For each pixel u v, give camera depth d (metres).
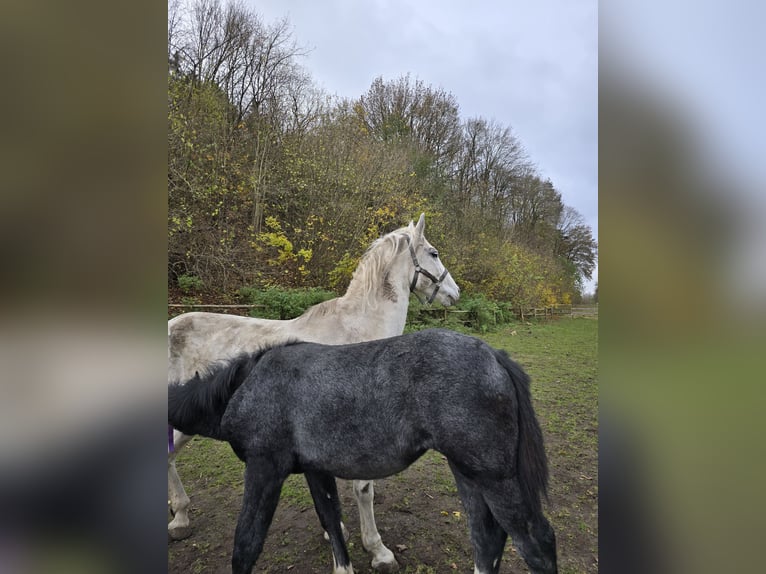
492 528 1.86
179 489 2.56
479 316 10.35
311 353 2.00
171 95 7.73
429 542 2.46
